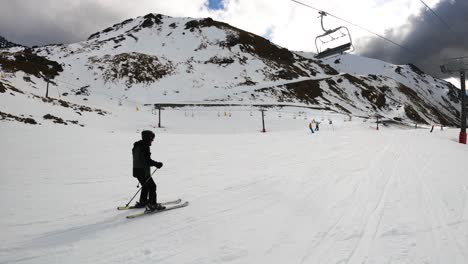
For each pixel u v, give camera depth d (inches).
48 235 225.5
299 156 614.2
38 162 508.1
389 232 230.1
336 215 269.7
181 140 918.4
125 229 238.2
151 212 274.1
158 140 904.9
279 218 263.3
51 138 786.2
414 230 232.8
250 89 3599.9
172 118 2301.9
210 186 377.1
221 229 238.5
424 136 1184.8
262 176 431.5
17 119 1037.8
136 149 277.7
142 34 5728.3
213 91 3457.2
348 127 2384.4
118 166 502.9
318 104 3747.5
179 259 189.3
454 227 238.2
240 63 4542.3
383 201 307.1
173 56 4584.2
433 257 190.9
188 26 5757.9
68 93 2696.9
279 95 3597.4
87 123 1601.9
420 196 321.7
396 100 6127.0
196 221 255.9
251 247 206.7
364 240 216.7
